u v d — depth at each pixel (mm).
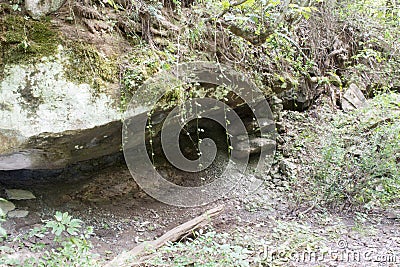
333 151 4430
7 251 2744
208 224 3600
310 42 5445
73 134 2781
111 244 3289
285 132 5305
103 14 3029
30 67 2588
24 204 3475
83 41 2814
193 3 3691
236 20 3676
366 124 4867
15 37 2553
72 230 2275
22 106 2582
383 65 6559
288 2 3695
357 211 4227
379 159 4199
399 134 4203
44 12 2684
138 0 3186
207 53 3588
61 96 2682
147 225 3713
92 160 4016
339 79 5801
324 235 3590
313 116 5711
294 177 4645
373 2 6719
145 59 3074
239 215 4051
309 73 5500
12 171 3662
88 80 2785
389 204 4383
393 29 6664
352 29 6344
